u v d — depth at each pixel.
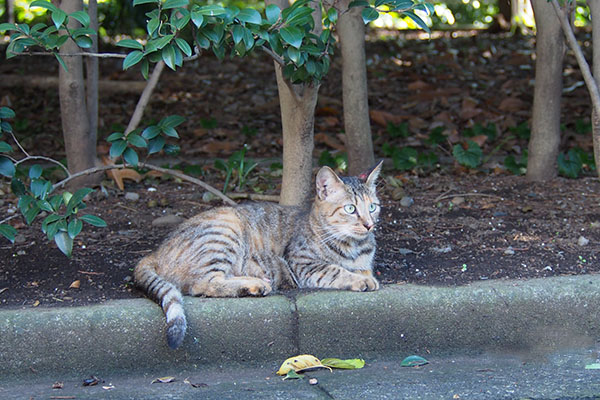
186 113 10.97
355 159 7.59
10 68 12.97
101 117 10.66
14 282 5.30
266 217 5.68
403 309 4.88
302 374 4.52
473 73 12.95
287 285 5.58
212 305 4.73
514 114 10.48
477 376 4.41
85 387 4.37
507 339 5.00
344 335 4.86
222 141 9.50
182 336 4.43
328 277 5.22
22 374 4.53
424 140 9.27
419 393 4.09
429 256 5.88
